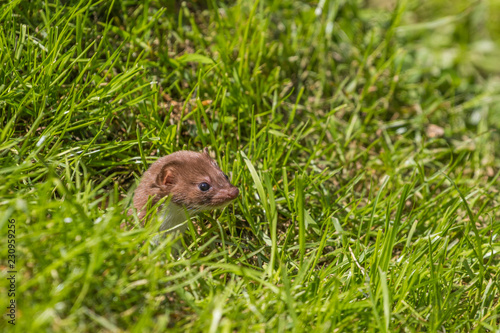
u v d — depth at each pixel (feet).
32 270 16.63
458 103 40.96
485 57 47.67
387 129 36.11
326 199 27.91
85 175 20.49
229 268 19.43
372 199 30.66
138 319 16.98
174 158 24.43
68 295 16.44
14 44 25.77
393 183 30.91
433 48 44.86
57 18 28.63
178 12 36.09
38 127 25.04
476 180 33.04
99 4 31.65
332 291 20.01
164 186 23.82
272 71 33.04
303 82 35.73
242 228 25.72
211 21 35.55
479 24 51.34
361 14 41.93
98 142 27.17
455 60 44.96
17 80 24.84
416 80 39.63
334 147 32.42
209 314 17.46
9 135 23.09
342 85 35.24
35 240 16.84
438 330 20.48
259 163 27.84
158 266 18.02
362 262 22.74
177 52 34.12
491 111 40.16
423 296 21.15
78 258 17.06
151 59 32.19
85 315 16.55
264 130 28.40
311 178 27.20
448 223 24.94
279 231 26.76
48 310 14.94
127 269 17.63
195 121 29.22
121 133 28.53
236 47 34.14
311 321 18.61
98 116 25.49
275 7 36.60
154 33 33.27
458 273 24.17
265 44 33.78
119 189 26.35
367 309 19.67
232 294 19.57
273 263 20.71
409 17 48.32
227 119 29.40
